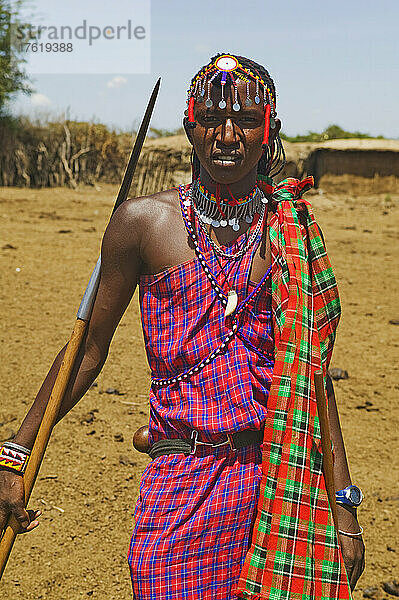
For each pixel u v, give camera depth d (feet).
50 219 48.29
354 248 43.04
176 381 6.56
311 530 6.40
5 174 79.41
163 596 6.34
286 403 6.36
